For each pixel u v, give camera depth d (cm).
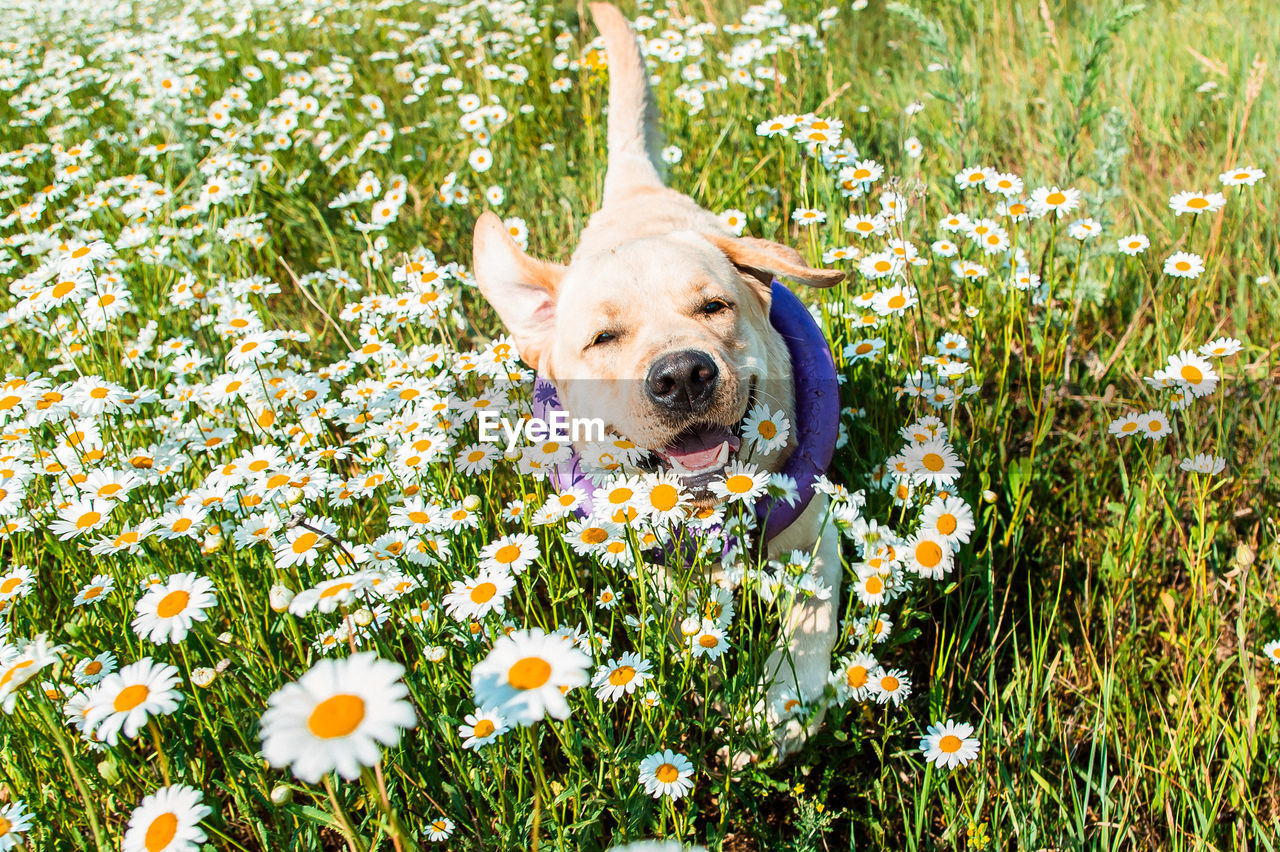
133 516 86
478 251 103
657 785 65
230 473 82
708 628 71
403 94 199
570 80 186
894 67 201
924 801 71
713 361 86
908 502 78
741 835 78
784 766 80
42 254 129
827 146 114
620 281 94
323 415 92
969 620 92
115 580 79
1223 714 84
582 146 171
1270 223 127
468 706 71
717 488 71
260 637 73
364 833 70
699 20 208
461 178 154
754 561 88
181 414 98
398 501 83
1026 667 83
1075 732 84
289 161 166
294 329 124
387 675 46
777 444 74
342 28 224
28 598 81
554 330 103
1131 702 85
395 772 70
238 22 230
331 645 71
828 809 77
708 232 103
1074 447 107
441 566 76
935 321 118
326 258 138
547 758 77
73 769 58
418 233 143
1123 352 112
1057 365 108
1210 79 176
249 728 70
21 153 158
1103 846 73
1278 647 78
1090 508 101
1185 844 76
